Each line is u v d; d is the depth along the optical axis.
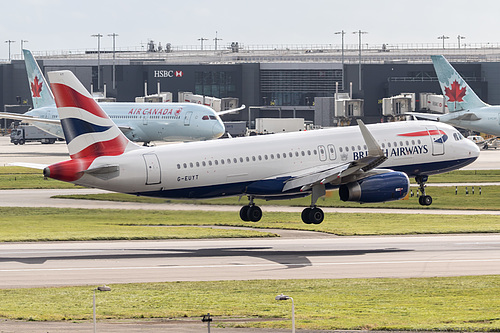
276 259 166.38
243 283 140.00
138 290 133.00
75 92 182.62
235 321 106.69
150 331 101.19
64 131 183.25
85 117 183.88
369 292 131.50
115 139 187.75
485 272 151.00
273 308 117.44
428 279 143.75
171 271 151.88
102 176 185.88
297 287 136.25
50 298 125.56
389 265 159.00
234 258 167.62
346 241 195.75
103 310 116.06
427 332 102.38
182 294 129.38
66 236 199.50
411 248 182.25
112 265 157.88
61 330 101.81
